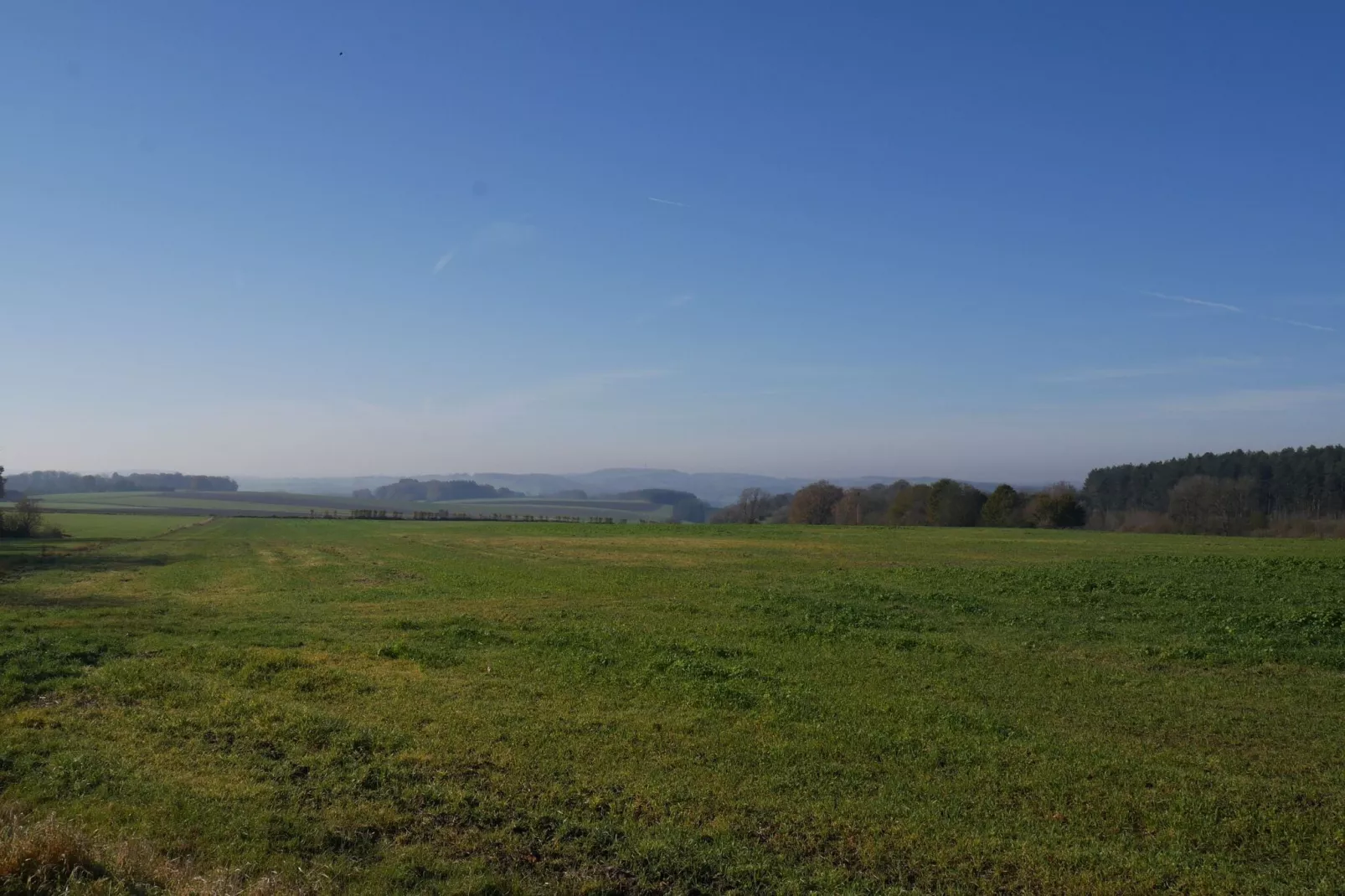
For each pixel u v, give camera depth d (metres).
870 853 9.09
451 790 10.74
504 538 71.56
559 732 13.29
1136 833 9.72
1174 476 117.50
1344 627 21.69
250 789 10.70
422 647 20.17
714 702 15.09
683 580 35.91
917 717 14.27
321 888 7.99
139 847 8.59
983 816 10.16
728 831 9.65
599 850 9.20
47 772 11.17
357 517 125.38
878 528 80.50
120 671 17.14
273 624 24.55
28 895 7.43
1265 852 9.25
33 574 42.16
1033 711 14.77
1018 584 31.94
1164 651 19.45
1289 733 13.52
